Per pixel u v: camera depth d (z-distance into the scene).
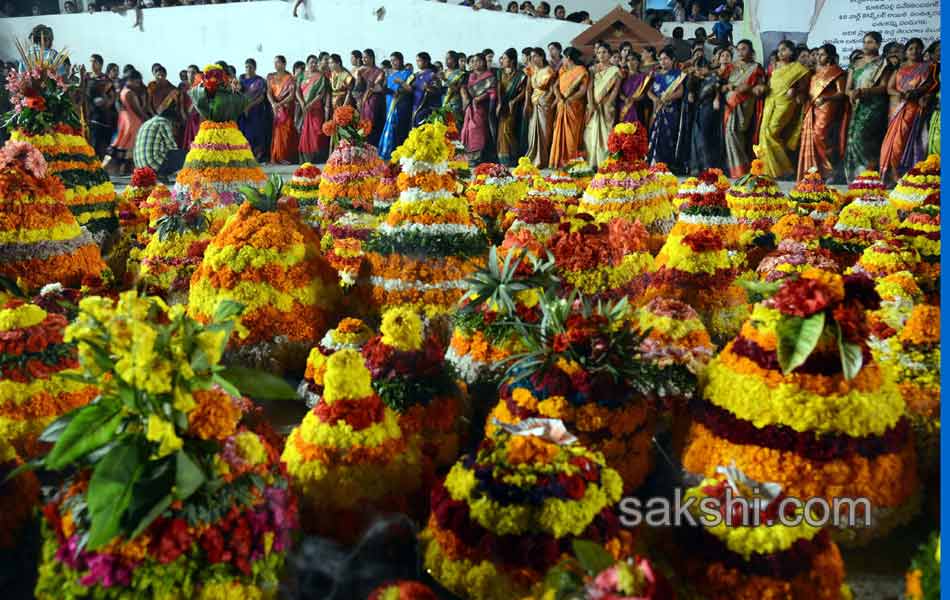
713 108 12.24
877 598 2.43
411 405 3.10
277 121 13.62
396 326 3.21
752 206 7.34
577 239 4.07
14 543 2.56
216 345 2.12
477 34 13.17
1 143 7.64
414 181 4.18
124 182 12.21
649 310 3.26
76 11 12.95
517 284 3.48
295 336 4.09
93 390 3.27
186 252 5.09
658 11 12.37
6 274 4.39
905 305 3.55
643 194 6.27
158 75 13.05
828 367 2.60
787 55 11.64
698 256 4.44
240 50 13.62
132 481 2.04
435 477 2.92
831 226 6.64
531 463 2.38
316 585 2.48
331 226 6.47
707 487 2.42
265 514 2.23
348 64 13.51
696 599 2.36
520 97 13.23
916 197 7.72
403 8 13.16
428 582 2.47
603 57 12.78
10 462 2.63
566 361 2.84
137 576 2.06
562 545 2.26
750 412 2.61
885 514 2.60
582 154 13.20
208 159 7.25
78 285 4.62
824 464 2.54
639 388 2.91
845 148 11.52
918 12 10.84
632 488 2.79
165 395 2.06
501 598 2.27
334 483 2.66
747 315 4.45
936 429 2.94
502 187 7.09
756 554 2.29
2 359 3.10
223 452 2.20
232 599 2.12
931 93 10.78
